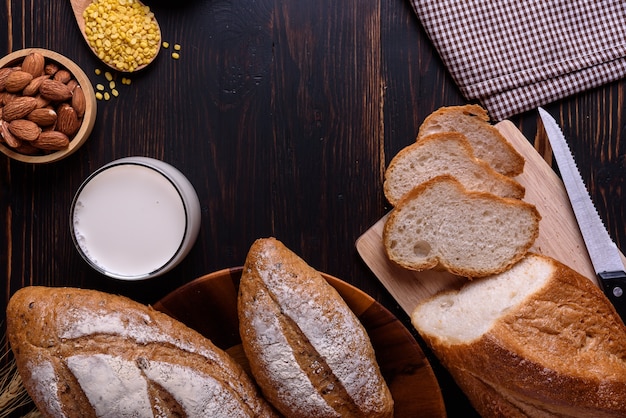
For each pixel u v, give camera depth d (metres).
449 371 0.65
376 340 0.63
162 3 0.69
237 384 0.60
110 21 0.67
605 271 0.65
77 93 0.65
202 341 0.60
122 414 0.57
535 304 0.61
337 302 0.60
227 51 0.69
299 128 0.69
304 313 0.59
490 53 0.68
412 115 0.69
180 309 0.63
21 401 0.67
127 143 0.69
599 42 0.68
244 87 0.69
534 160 0.67
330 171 0.69
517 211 0.64
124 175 0.64
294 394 0.59
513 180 0.65
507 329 0.61
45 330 0.58
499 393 0.62
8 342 0.68
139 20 0.67
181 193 0.63
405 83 0.69
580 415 0.61
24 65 0.65
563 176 0.66
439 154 0.65
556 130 0.66
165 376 0.58
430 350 0.68
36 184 0.69
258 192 0.69
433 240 0.65
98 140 0.69
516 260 0.64
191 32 0.69
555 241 0.67
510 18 0.68
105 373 0.57
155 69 0.69
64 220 0.69
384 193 0.67
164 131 0.69
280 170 0.69
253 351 0.59
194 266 0.68
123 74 0.69
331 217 0.69
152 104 0.69
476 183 0.65
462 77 0.68
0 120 0.65
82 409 0.57
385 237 0.64
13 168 0.68
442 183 0.63
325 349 0.59
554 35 0.68
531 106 0.68
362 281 0.68
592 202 0.66
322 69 0.69
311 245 0.68
